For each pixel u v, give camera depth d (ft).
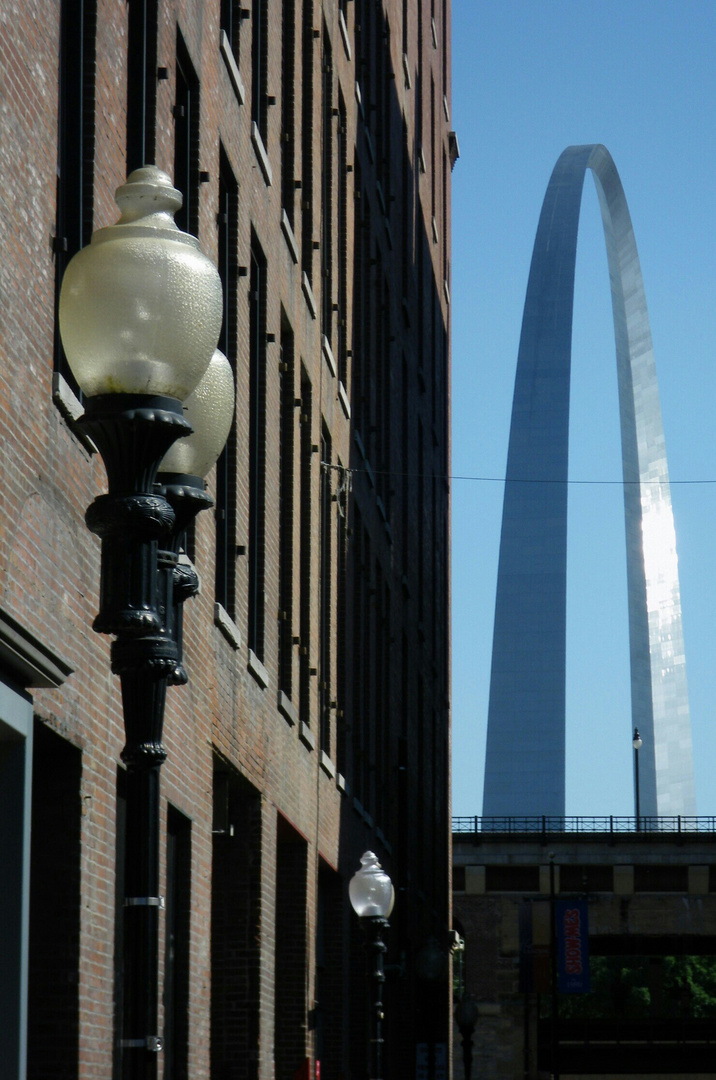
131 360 18.66
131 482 19.06
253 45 66.39
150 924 18.19
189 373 19.12
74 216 39.04
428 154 143.74
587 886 219.61
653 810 384.06
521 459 378.73
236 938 61.41
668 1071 274.57
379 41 112.78
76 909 36.70
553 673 364.79
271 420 66.69
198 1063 49.70
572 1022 277.64
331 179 86.43
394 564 113.39
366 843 96.37
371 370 102.22
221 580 57.16
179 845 49.08
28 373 33.83
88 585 38.34
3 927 32.04
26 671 32.30
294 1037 71.56
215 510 55.42
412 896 120.57
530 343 382.83
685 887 219.20
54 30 36.70
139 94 46.09
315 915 76.13
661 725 393.91
